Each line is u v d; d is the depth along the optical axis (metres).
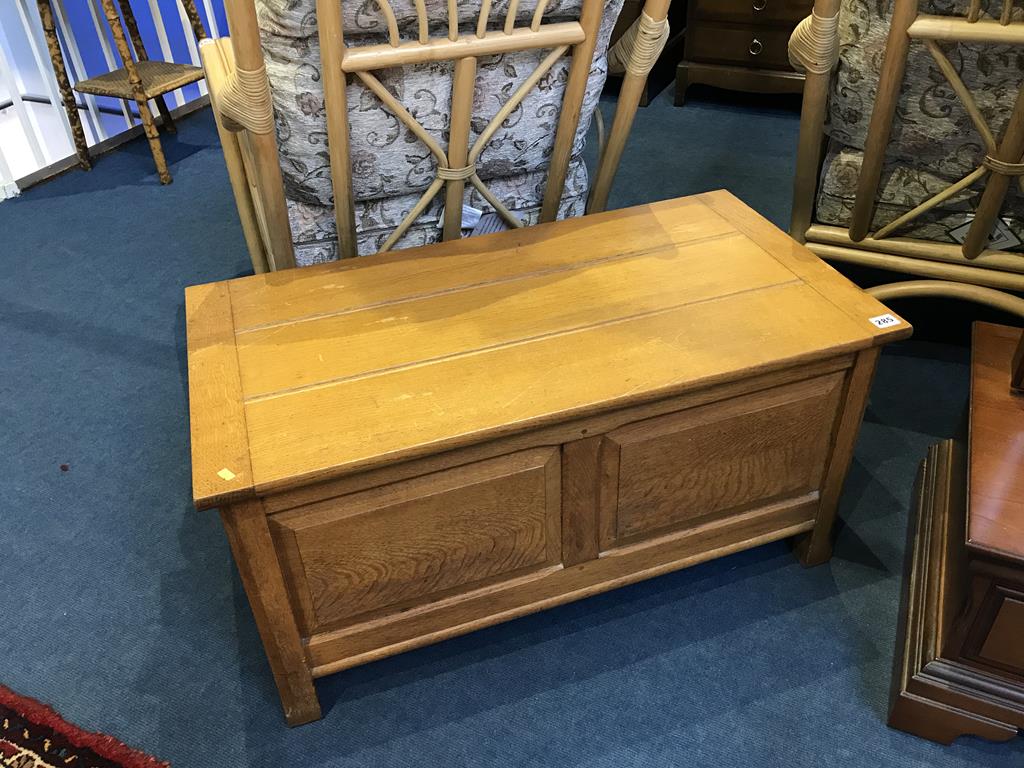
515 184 1.50
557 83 1.35
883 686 1.24
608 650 1.30
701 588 1.40
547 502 1.14
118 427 1.74
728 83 2.88
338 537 1.05
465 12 1.18
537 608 1.27
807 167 1.51
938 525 1.29
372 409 1.04
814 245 1.64
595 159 2.68
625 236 1.38
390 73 1.21
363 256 1.39
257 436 1.00
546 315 1.20
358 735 1.20
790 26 2.70
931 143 1.43
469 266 1.30
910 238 1.57
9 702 1.24
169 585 1.42
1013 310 1.53
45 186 2.66
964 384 1.76
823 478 1.32
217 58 1.55
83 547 1.49
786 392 1.18
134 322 2.04
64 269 2.24
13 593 1.41
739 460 1.23
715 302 1.22
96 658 1.31
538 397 1.05
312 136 1.25
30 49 2.87
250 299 1.24
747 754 1.16
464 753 1.18
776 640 1.31
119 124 3.04
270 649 1.11
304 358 1.12
